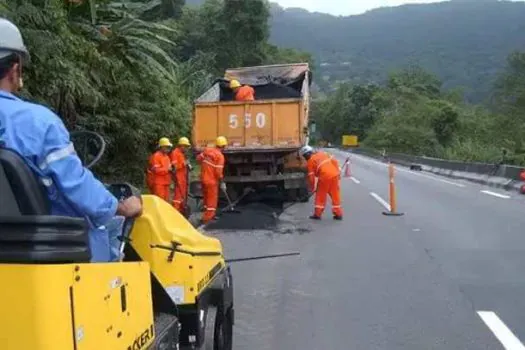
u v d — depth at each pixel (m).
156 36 13.59
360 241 11.23
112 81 13.43
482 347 5.76
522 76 73.81
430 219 14.00
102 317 2.75
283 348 5.76
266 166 16.03
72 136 3.77
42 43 8.62
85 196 2.72
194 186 15.48
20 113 2.62
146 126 16.25
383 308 7.00
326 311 6.90
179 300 4.23
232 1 47.31
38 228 2.48
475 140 64.88
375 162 51.28
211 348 4.44
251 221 13.33
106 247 3.25
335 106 119.44
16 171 2.54
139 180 16.89
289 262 9.46
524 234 11.88
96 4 12.17
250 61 48.34
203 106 15.64
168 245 4.21
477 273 8.62
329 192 14.12
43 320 2.37
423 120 74.88
